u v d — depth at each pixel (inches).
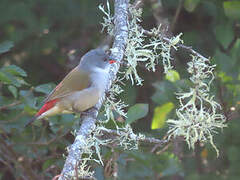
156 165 398.9
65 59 514.9
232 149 463.5
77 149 282.0
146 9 480.7
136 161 402.9
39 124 391.2
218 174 475.8
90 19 492.1
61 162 401.4
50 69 520.1
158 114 410.3
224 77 399.5
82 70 358.6
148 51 343.6
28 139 429.4
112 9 485.1
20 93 382.0
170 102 408.5
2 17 479.8
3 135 472.7
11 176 539.5
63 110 364.8
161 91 413.1
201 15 512.4
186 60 502.3
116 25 356.2
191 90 314.5
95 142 303.3
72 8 492.4
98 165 378.9
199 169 489.4
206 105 360.8
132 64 341.7
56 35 499.8
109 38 486.0
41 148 417.7
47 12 493.0
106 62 352.5
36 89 385.1
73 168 268.5
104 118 368.2
